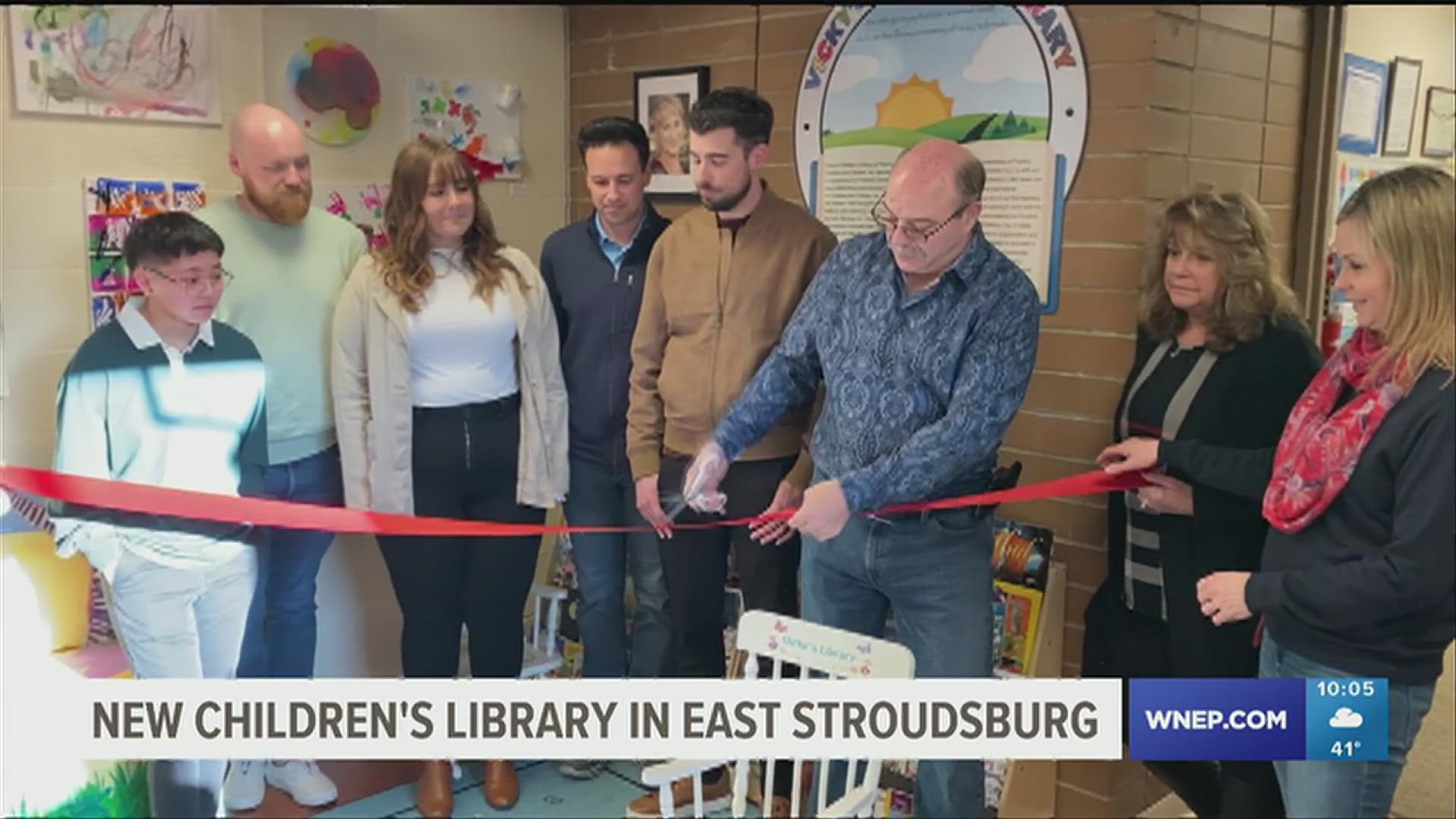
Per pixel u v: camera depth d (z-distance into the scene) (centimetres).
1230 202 198
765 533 229
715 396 226
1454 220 148
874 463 187
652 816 240
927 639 200
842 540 203
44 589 219
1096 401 234
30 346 228
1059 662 238
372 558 283
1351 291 157
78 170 231
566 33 327
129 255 211
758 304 222
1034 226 241
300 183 240
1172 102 227
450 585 248
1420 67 301
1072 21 232
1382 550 155
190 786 228
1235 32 241
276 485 245
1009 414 186
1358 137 280
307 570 256
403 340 236
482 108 306
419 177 232
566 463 255
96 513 212
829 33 274
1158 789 247
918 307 188
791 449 230
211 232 215
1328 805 167
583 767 260
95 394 210
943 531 196
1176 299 199
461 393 240
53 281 230
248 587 234
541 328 248
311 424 247
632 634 276
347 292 238
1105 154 230
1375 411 154
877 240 198
